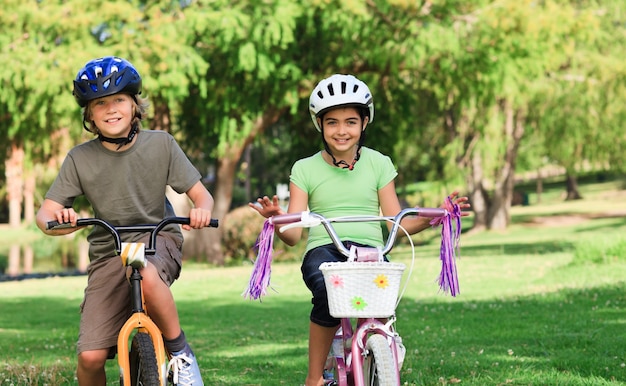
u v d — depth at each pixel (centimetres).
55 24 2695
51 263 4212
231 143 3158
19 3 2694
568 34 2953
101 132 594
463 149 4309
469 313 1379
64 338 1311
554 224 5469
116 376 919
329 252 610
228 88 3069
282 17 2712
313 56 3200
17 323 1566
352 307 532
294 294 1988
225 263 3466
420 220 615
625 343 996
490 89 3095
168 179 616
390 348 549
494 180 4925
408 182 5156
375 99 3575
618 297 1471
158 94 2958
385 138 3728
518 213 6656
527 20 2766
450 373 852
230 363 982
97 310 589
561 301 1474
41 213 593
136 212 604
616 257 2148
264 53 2819
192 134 3553
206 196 612
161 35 2662
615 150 4500
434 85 3356
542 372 832
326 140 625
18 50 2680
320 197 627
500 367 870
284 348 1112
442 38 2792
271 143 4697
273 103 3084
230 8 2820
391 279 533
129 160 600
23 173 3722
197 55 2748
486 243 4038
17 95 2841
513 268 2314
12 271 3666
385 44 2980
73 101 2653
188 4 2903
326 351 598
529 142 5619
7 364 996
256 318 1523
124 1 2758
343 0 2717
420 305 1551
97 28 2909
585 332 1103
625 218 5544
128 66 591
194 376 580
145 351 535
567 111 4231
